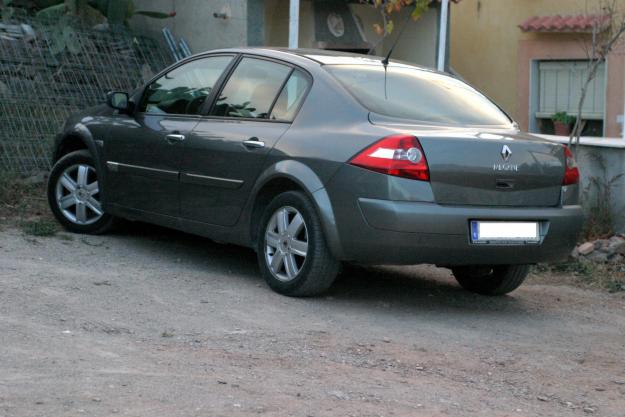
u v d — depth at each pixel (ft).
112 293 22.97
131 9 46.19
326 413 15.78
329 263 23.04
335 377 17.89
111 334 19.61
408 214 21.66
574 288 28.40
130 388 16.22
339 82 24.04
